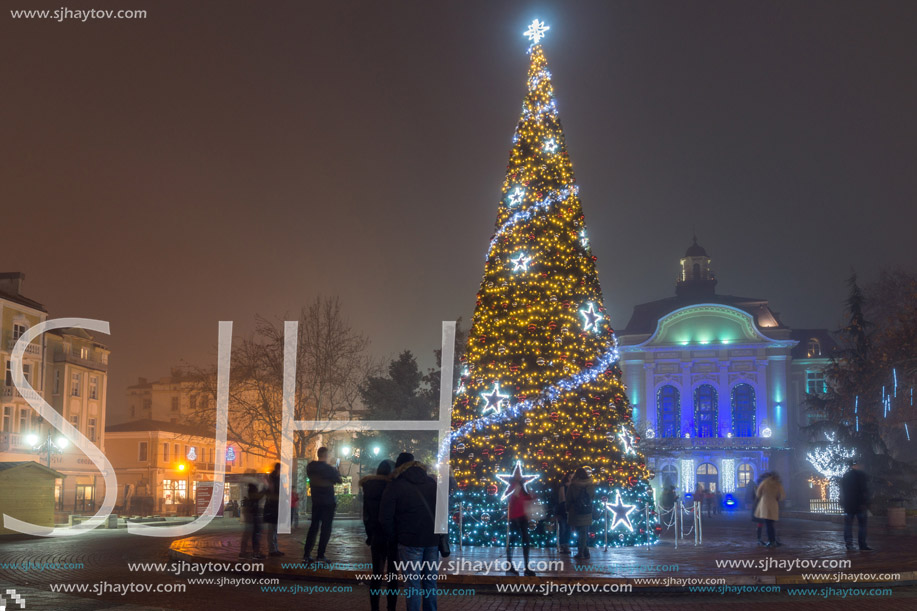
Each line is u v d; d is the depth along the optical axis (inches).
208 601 514.3
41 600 503.5
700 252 3378.4
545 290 876.6
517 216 904.9
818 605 504.4
